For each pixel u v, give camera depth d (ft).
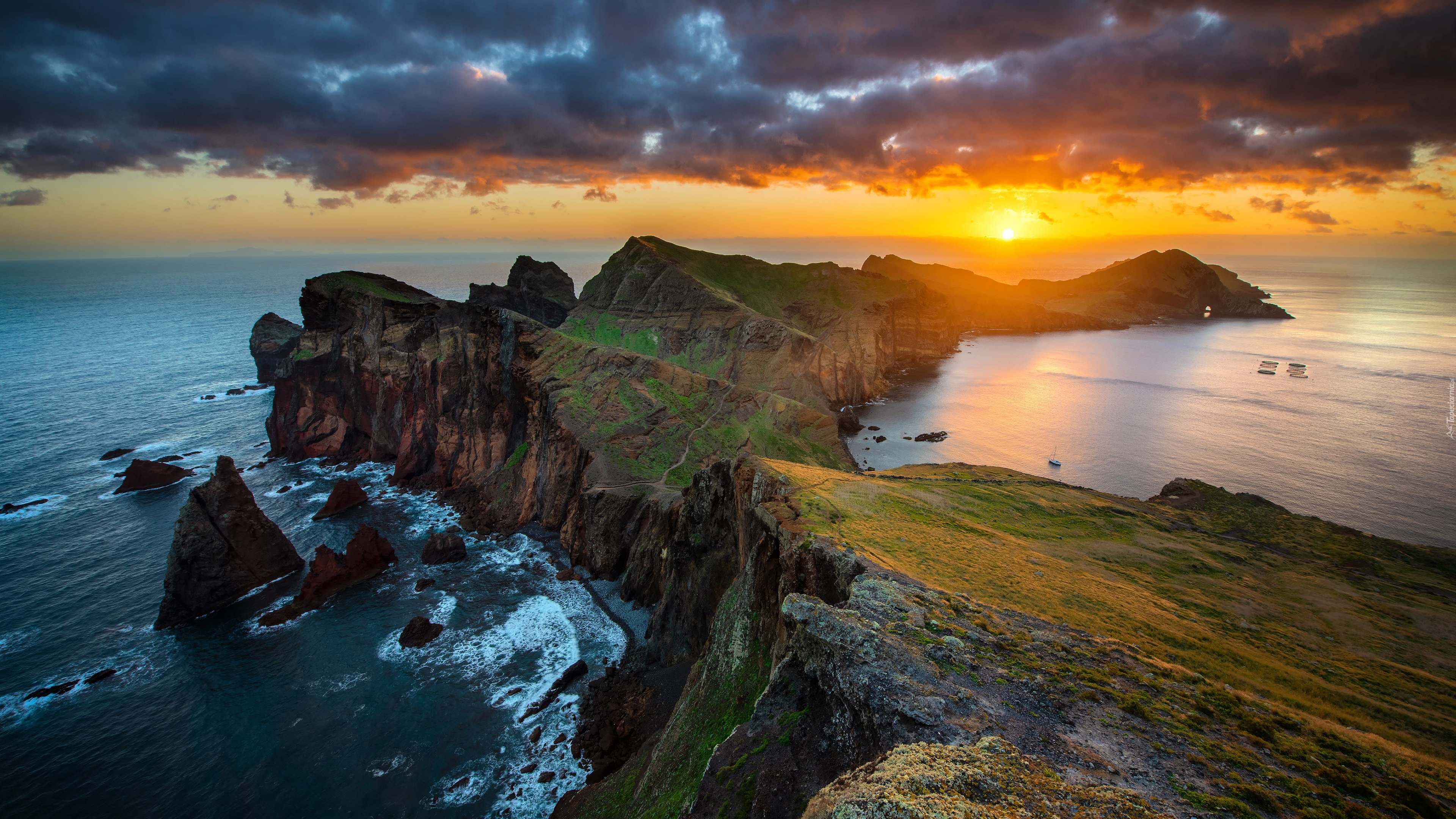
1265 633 137.18
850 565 117.60
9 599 257.75
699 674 154.71
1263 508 261.24
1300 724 78.23
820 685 83.46
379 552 280.72
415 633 229.66
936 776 55.93
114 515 337.93
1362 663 125.90
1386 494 339.98
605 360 401.49
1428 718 98.32
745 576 153.17
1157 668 90.99
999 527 192.75
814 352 572.51
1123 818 53.01
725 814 76.07
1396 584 184.96
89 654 222.28
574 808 152.35
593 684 204.64
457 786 166.91
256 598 256.73
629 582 260.62
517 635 234.17
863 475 253.65
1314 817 58.08
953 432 487.61
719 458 360.48
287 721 190.19
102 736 185.37
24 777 171.94
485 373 403.54
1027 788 55.98
